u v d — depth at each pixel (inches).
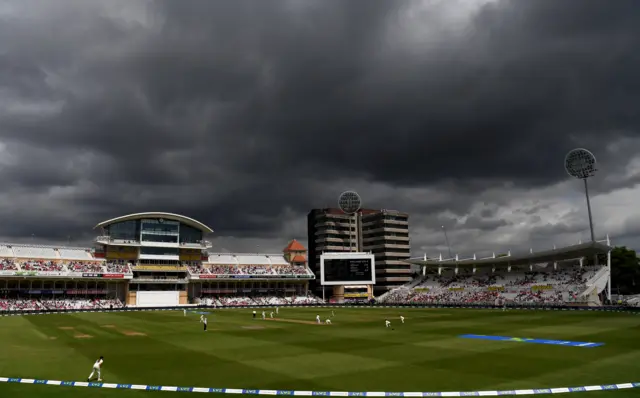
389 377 1056.8
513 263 4411.9
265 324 2507.4
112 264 4493.1
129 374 1103.0
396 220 6412.4
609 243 3715.6
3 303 3750.0
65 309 3762.3
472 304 3882.9
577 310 3260.3
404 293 4968.0
